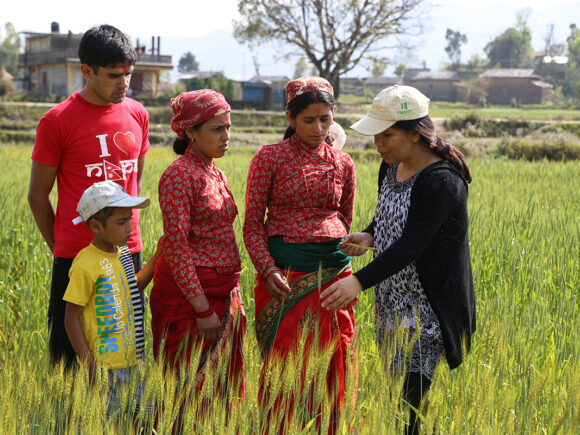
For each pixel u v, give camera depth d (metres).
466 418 2.78
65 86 63.84
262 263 3.40
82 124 3.47
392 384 2.73
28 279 5.02
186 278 3.28
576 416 2.40
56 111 3.46
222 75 65.81
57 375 2.73
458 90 116.94
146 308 4.84
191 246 3.41
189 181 3.33
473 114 42.03
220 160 17.45
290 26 54.28
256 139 38.31
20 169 14.51
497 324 3.01
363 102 95.38
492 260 5.71
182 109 3.33
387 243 3.27
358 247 3.46
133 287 3.46
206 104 3.30
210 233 3.43
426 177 3.01
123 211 3.24
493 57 153.50
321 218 3.51
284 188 3.45
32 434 2.62
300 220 3.47
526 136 36.44
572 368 3.27
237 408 2.74
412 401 3.17
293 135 3.54
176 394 3.00
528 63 150.50
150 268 3.65
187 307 3.42
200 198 3.38
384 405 2.62
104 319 3.29
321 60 56.75
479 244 5.81
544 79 139.88
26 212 7.58
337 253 3.52
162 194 3.32
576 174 13.22
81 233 3.50
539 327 3.83
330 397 3.38
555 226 6.77
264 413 2.71
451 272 3.09
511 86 113.12
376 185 10.81
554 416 2.70
